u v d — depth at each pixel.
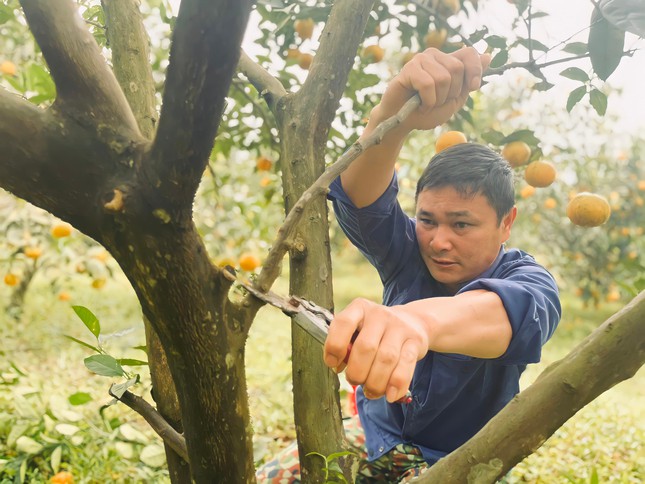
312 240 1.30
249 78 1.54
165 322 0.79
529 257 1.45
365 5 1.40
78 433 2.72
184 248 0.75
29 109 0.73
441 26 1.92
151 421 1.11
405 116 0.87
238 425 0.87
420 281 1.51
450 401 1.45
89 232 0.79
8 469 2.42
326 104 1.38
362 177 1.37
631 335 0.76
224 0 0.63
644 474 3.06
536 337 0.93
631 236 6.62
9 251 5.11
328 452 1.25
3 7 1.84
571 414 0.79
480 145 1.41
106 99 0.74
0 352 3.66
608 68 1.26
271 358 4.92
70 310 5.80
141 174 0.72
